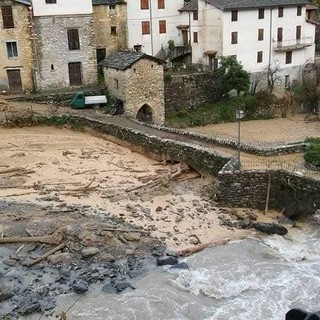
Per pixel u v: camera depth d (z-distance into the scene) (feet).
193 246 72.02
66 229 72.79
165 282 63.16
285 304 59.41
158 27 169.07
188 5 170.40
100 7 155.02
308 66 177.58
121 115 129.29
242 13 159.94
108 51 160.04
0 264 66.03
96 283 62.80
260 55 167.94
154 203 85.10
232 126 149.48
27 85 138.10
